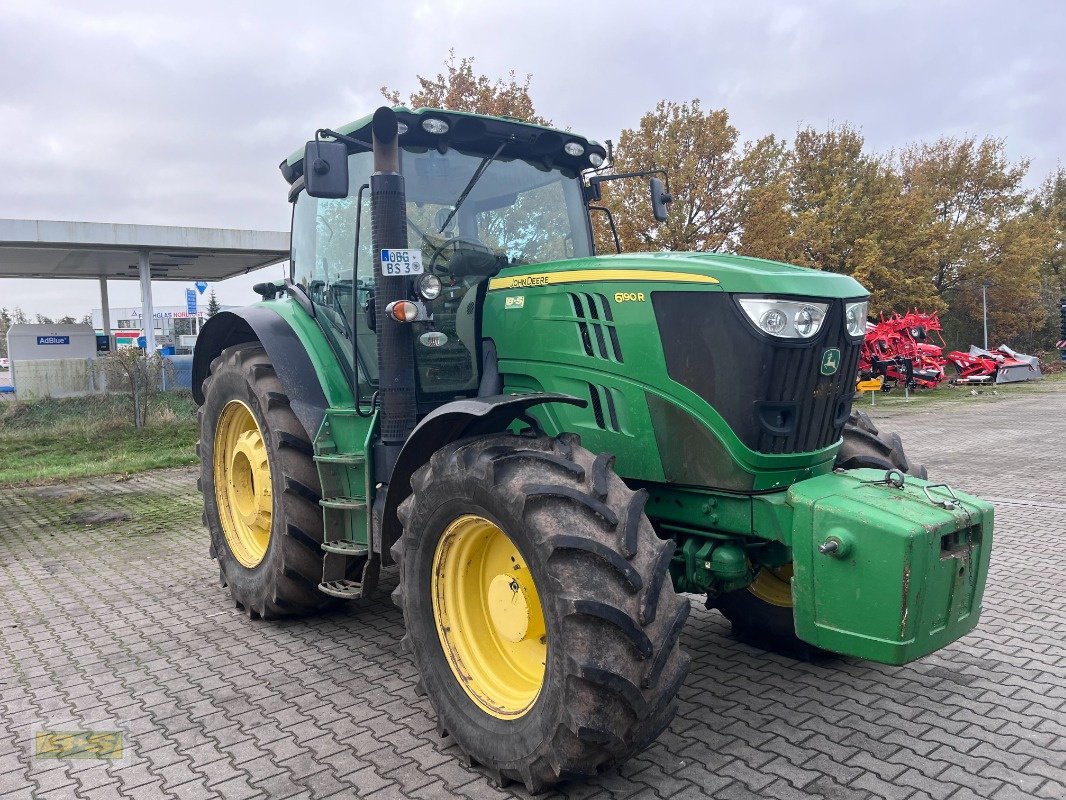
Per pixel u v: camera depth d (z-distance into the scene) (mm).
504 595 2914
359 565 4281
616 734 2471
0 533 7129
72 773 2965
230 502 4945
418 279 3586
